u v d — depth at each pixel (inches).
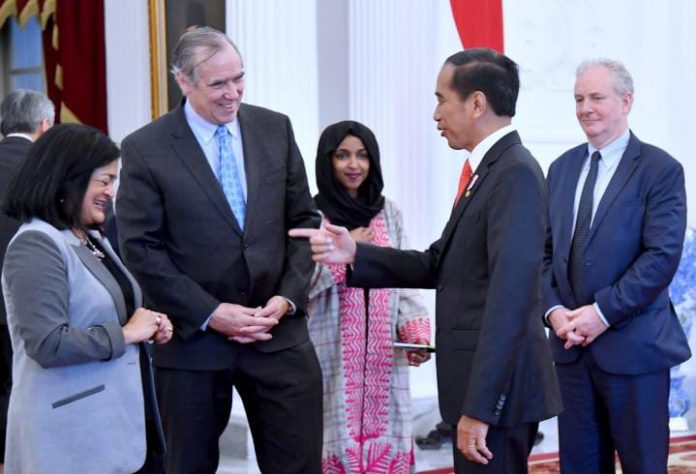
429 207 217.8
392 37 213.2
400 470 153.2
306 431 135.3
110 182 114.7
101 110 257.9
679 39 257.0
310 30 200.5
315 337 152.1
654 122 256.1
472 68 112.8
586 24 249.1
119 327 110.9
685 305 231.5
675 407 229.9
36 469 107.3
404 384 154.9
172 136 130.6
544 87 244.5
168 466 131.5
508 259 105.8
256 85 195.3
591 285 139.7
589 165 145.5
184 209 128.4
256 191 132.1
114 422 111.3
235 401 200.1
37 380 108.7
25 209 110.2
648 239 137.3
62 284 108.3
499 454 110.8
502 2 219.5
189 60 127.1
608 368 137.7
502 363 105.2
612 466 146.0
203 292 127.6
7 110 188.7
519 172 108.1
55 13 270.1
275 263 133.0
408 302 158.9
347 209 155.9
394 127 213.8
